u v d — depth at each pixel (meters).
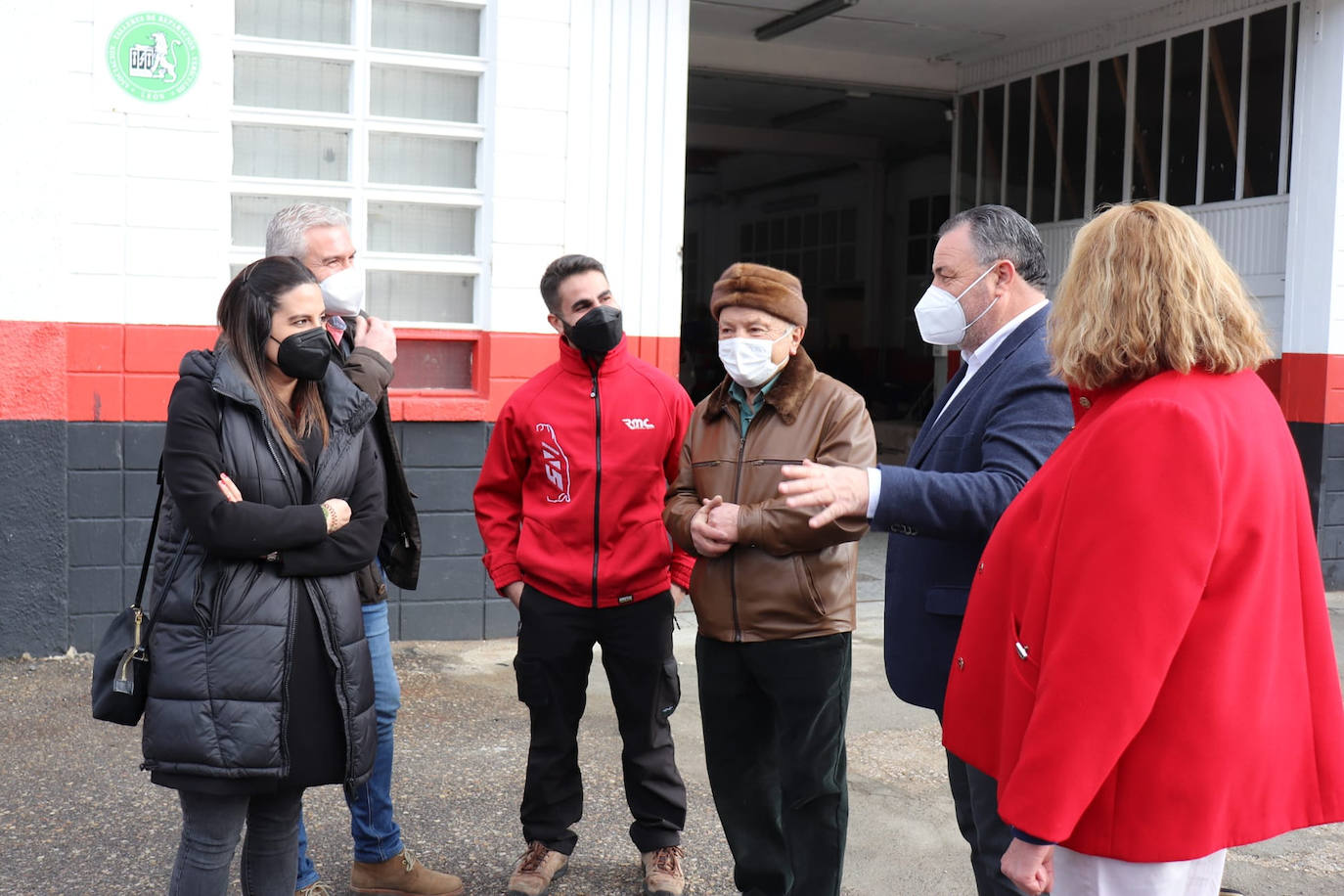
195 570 2.35
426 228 6.09
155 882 3.33
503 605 6.17
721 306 2.94
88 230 5.41
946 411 2.63
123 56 5.40
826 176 22.11
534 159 6.06
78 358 5.44
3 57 5.21
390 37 5.93
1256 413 1.85
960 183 12.27
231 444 2.39
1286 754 1.83
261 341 2.43
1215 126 9.04
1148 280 1.83
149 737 2.33
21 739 4.45
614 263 6.24
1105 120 10.23
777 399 2.92
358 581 3.08
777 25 10.63
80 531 5.50
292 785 2.46
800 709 2.88
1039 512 1.98
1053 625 1.80
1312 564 1.92
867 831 3.90
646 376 3.38
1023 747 1.81
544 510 3.34
